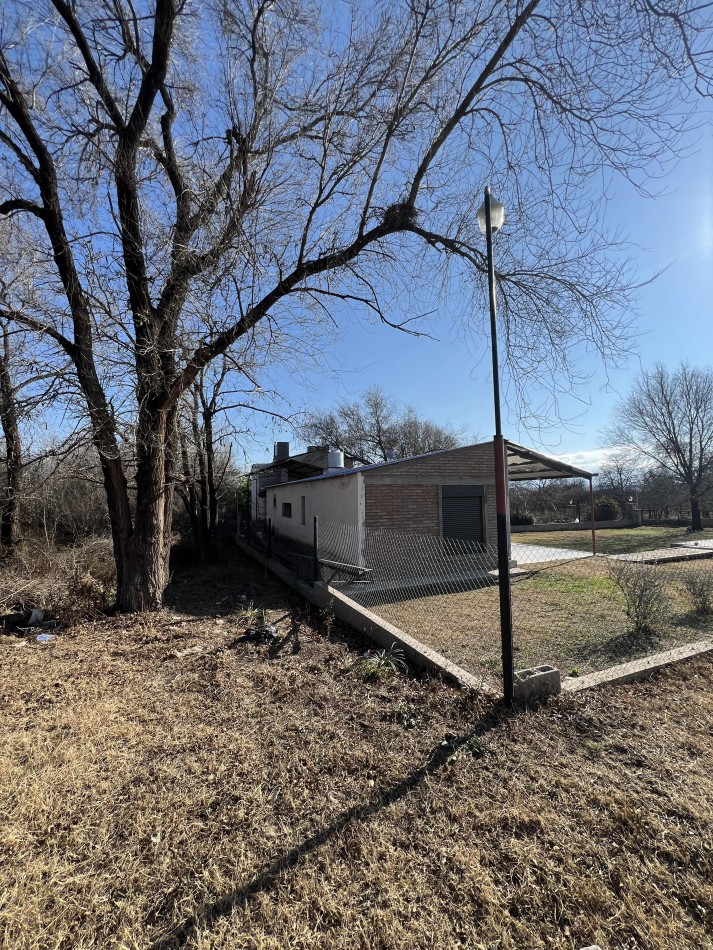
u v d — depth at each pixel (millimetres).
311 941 1746
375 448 37031
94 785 2729
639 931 1755
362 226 6871
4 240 7281
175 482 8367
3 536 10000
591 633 5801
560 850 2172
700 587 6641
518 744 3092
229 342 6914
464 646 5422
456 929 1792
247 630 6090
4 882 2029
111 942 1763
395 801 2553
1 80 5887
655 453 26766
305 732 3363
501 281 6953
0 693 4082
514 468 14266
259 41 6047
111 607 7172
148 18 6023
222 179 6316
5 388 7059
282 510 18625
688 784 2633
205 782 2766
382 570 10617
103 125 6441
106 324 6512
